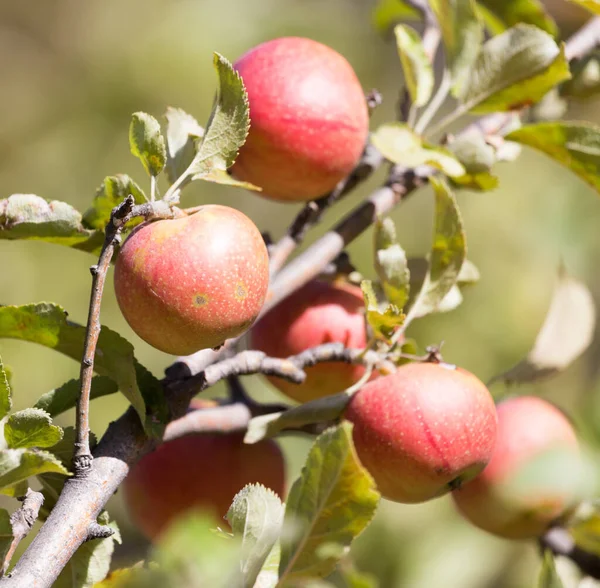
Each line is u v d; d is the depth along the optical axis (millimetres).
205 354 973
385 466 972
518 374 1095
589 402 933
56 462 876
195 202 1954
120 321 1801
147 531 1062
